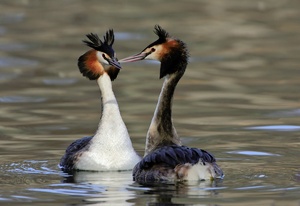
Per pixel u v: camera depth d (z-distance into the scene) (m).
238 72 25.11
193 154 12.86
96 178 13.60
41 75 24.61
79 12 36.16
